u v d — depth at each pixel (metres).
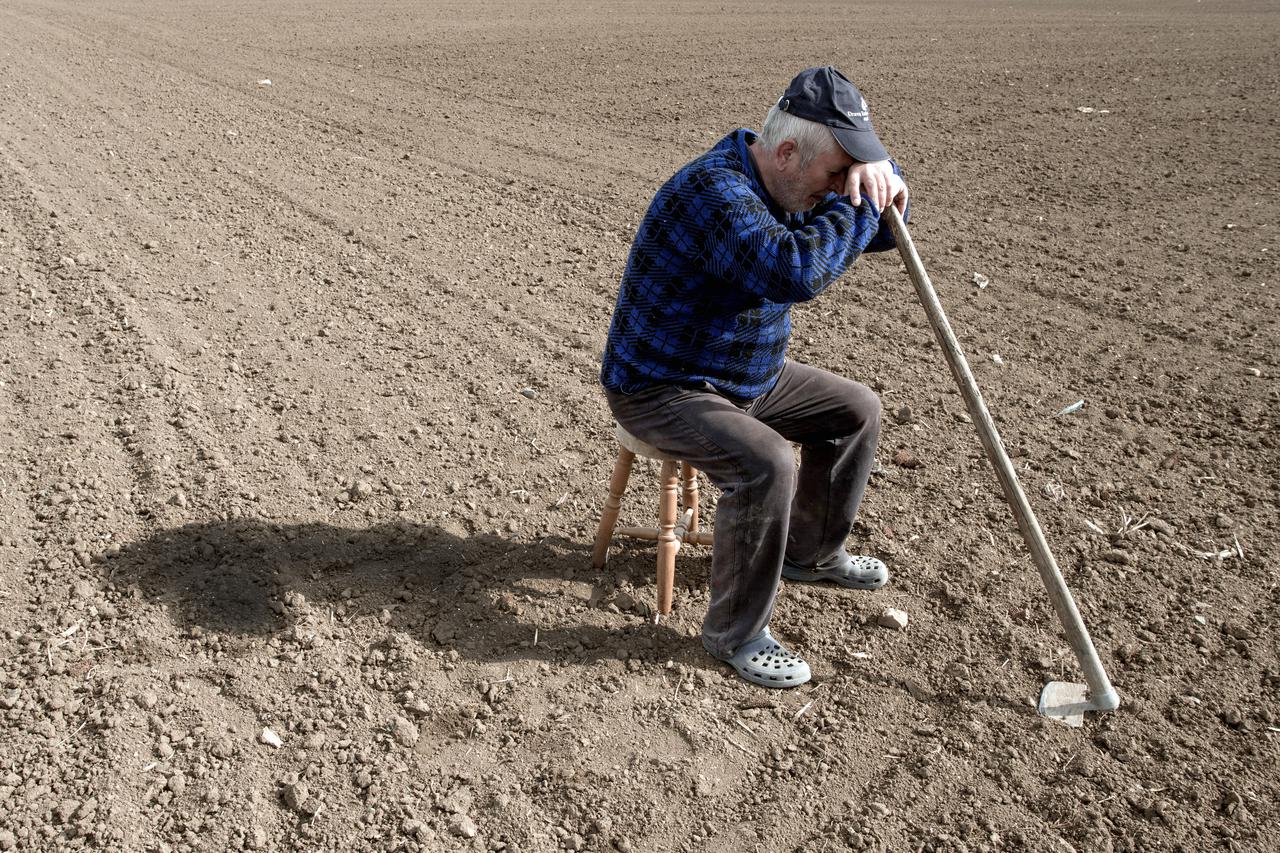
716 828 2.98
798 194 3.16
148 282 6.55
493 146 10.46
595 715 3.35
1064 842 2.94
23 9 22.08
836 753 3.23
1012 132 11.08
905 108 12.36
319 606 3.77
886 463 4.79
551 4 24.59
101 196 8.31
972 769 3.17
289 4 23.98
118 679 3.38
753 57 16.22
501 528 4.26
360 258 7.21
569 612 3.80
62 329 5.81
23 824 2.88
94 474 4.44
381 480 4.55
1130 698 3.42
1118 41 17.97
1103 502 4.48
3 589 3.74
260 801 3.01
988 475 4.69
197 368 5.45
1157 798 3.07
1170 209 8.37
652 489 4.57
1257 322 6.21
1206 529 4.30
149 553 3.97
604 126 11.42
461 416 5.13
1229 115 11.66
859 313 6.46
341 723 3.27
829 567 3.96
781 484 3.20
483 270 7.06
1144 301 6.55
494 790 3.07
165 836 2.88
